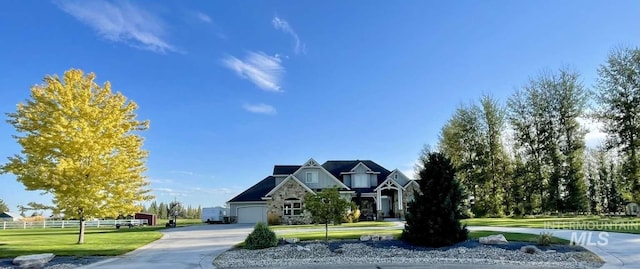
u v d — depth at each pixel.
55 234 28.80
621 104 35.53
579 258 12.62
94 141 18.84
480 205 42.56
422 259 13.16
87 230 36.38
